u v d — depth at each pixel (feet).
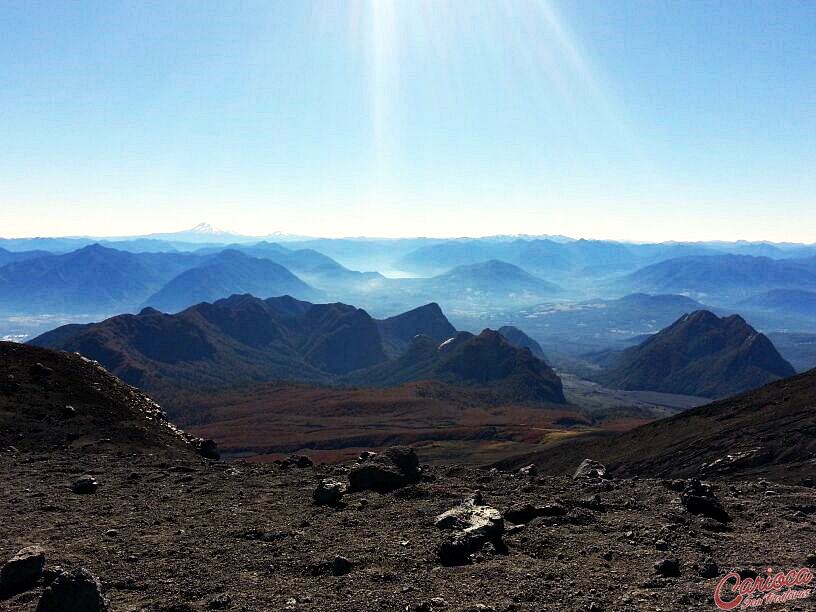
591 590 45.32
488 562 52.06
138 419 161.07
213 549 56.95
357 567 51.57
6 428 135.23
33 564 48.88
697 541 57.31
